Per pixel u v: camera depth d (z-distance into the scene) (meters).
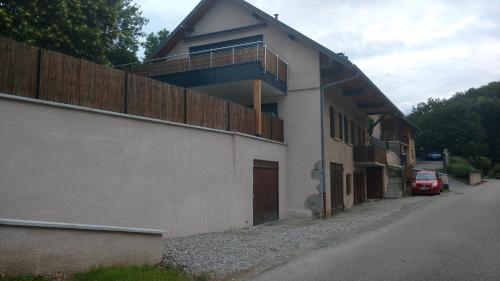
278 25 18.25
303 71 18.22
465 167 47.22
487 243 10.62
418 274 7.71
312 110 17.95
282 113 18.39
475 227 13.39
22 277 5.99
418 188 29.62
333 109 20.25
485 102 68.75
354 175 24.19
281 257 9.59
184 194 11.68
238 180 14.06
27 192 7.76
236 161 13.97
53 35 13.54
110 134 9.55
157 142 10.87
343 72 18.52
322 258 9.31
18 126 7.71
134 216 10.02
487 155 65.44
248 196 14.66
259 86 15.74
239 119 14.61
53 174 8.23
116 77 9.91
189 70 16.84
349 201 22.23
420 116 75.50
